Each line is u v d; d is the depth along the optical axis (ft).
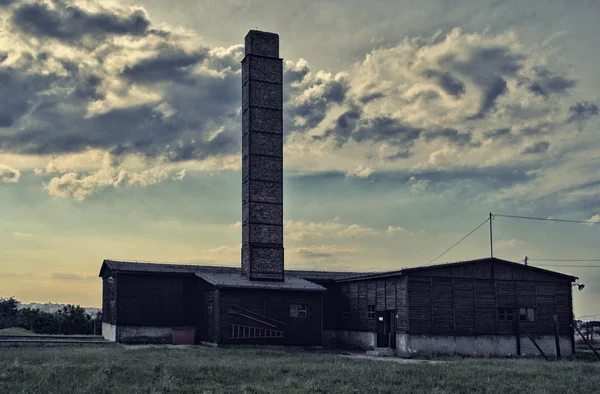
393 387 79.56
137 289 158.71
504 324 145.59
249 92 169.89
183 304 163.02
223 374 88.28
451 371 96.12
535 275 150.51
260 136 169.27
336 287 172.55
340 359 117.91
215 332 147.74
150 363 97.50
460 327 140.97
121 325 155.12
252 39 172.24
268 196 167.32
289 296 154.61
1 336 158.81
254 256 161.99
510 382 86.43
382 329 150.71
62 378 78.69
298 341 153.58
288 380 82.53
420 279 139.85
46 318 251.60
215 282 149.28
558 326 150.30
